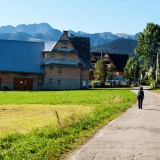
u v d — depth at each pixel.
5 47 87.25
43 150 13.83
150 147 15.39
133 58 140.50
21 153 13.00
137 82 137.00
